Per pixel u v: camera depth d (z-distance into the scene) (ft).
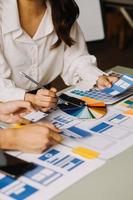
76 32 5.30
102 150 3.22
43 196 2.66
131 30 13.80
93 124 3.70
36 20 4.83
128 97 4.28
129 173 2.91
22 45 4.79
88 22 7.38
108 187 2.75
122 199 2.64
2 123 3.79
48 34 4.92
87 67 5.11
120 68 5.26
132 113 3.89
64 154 3.18
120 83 4.54
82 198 2.64
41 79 5.18
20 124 3.68
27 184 2.79
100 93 4.41
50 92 4.06
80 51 5.33
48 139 3.25
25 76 4.86
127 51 13.00
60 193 2.68
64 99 4.22
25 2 4.66
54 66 5.26
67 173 2.91
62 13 4.91
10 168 2.98
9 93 4.25
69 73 5.29
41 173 2.92
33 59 4.95
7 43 4.70
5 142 3.27
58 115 3.91
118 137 3.43
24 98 4.15
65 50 5.27
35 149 3.23
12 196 2.67
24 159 3.14
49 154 3.19
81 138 3.43
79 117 3.85
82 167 2.99
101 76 4.75
